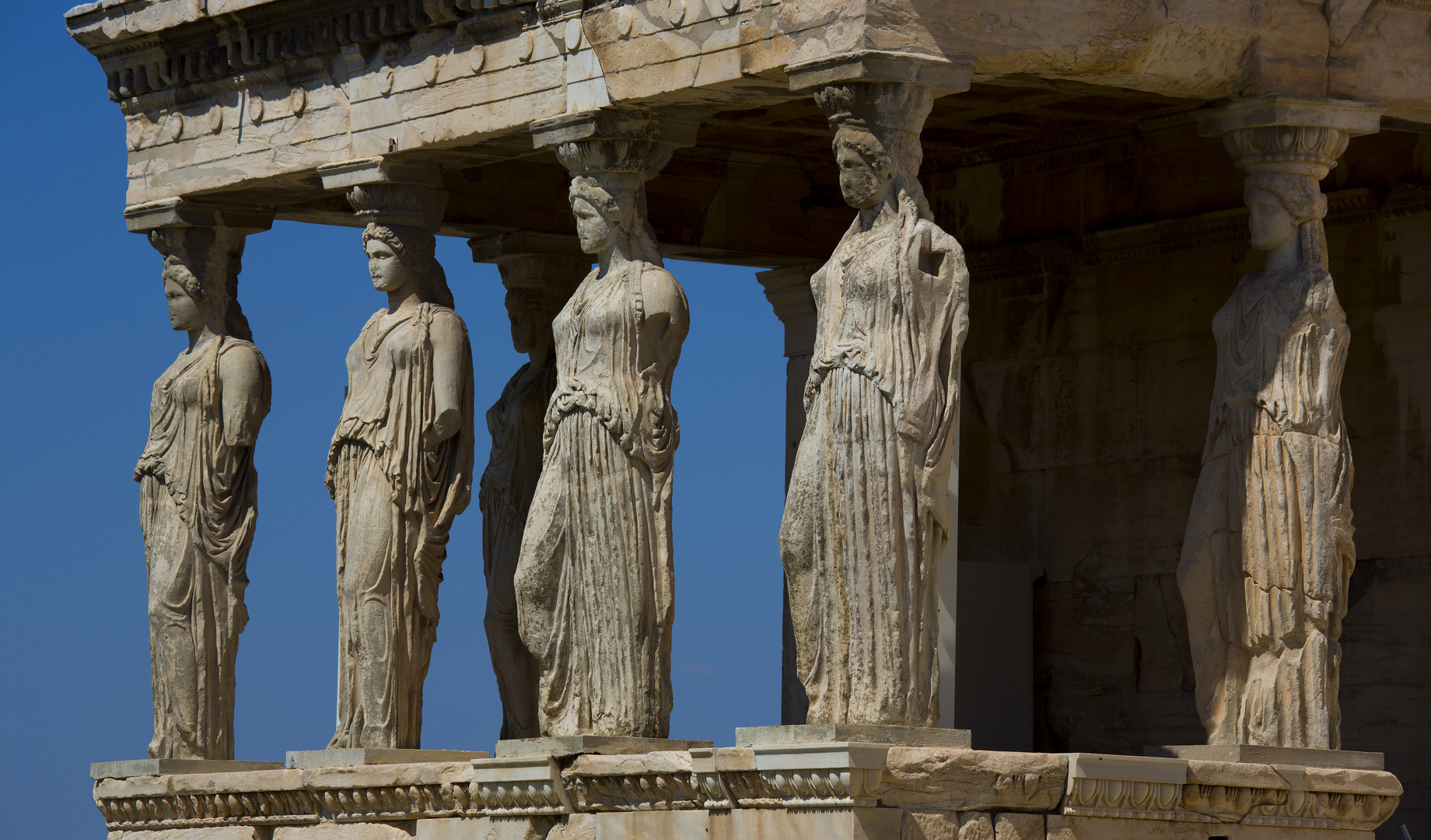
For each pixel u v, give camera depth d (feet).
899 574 97.81
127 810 132.57
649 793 104.47
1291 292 106.42
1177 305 132.36
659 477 110.11
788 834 97.35
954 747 96.48
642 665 109.19
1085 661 134.82
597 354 110.52
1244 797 101.60
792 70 100.89
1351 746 125.29
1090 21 102.27
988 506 140.56
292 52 125.90
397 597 120.98
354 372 123.24
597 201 111.14
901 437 98.17
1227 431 107.34
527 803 110.32
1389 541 124.47
